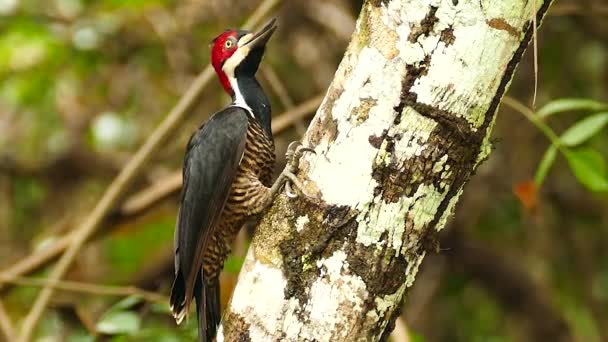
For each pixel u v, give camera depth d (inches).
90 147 592.7
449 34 238.5
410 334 374.0
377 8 247.4
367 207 241.1
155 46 570.6
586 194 586.6
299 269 245.1
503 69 239.8
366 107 243.3
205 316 331.0
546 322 593.0
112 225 451.5
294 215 249.0
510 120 557.3
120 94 582.2
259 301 247.9
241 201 331.6
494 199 572.7
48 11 557.0
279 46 568.4
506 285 593.6
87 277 557.0
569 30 567.8
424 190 241.0
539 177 339.6
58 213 597.3
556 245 596.4
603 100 566.3
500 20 237.5
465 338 598.5
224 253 337.7
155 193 456.1
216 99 559.5
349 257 241.3
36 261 440.1
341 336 240.2
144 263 566.3
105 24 547.8
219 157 330.3
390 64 241.9
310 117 454.3
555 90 562.3
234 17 557.9
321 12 565.6
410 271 244.2
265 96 363.6
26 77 556.4
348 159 243.4
